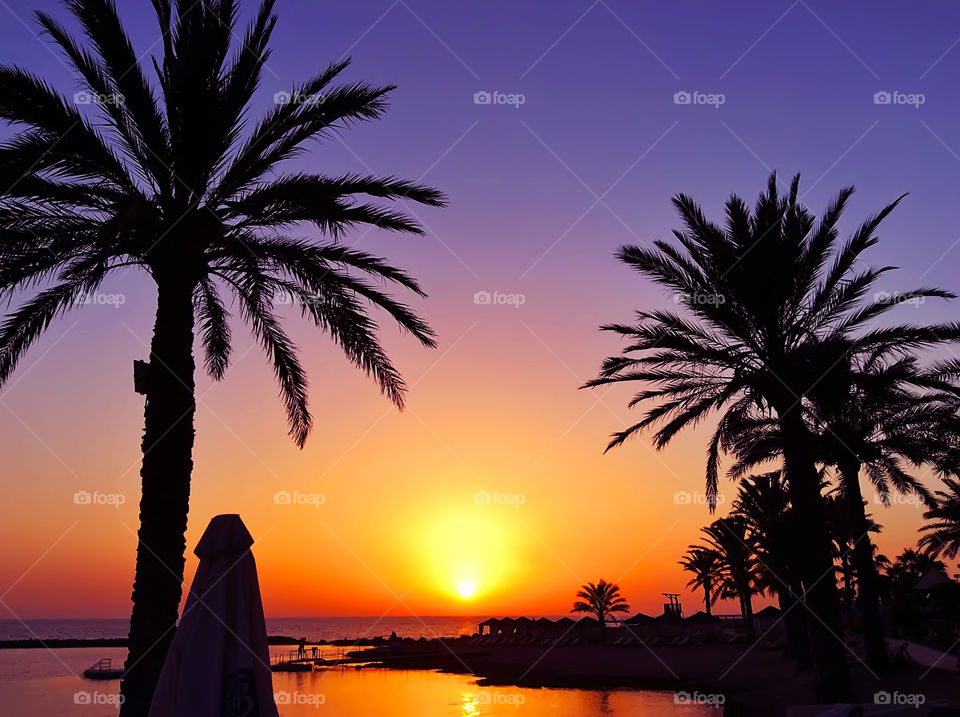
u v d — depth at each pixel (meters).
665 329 18.05
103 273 9.84
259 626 5.57
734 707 23.83
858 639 38.34
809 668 29.56
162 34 11.47
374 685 42.44
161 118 11.05
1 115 9.75
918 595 46.72
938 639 32.97
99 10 10.35
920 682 21.19
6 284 10.48
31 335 11.73
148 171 11.17
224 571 5.65
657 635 73.62
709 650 56.44
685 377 19.06
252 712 5.18
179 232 10.80
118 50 10.55
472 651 74.44
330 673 53.50
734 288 17.48
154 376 10.31
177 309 10.63
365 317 13.07
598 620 84.38
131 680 9.33
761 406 18.55
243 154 11.19
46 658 85.50
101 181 10.87
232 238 11.57
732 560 54.78
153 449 10.06
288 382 14.78
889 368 22.70
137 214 9.92
